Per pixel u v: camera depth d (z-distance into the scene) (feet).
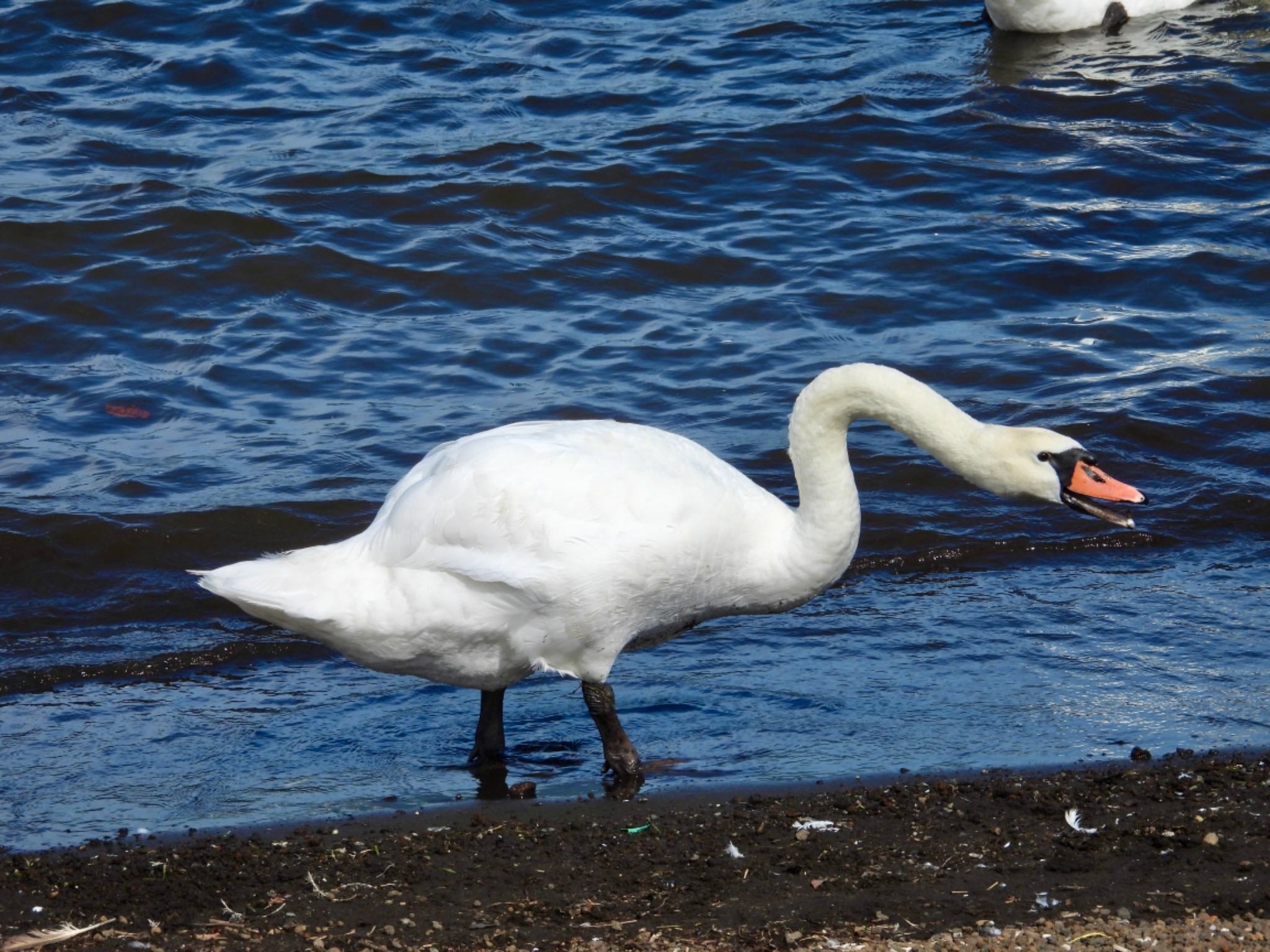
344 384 51.65
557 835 28.02
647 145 69.05
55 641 38.37
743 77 77.05
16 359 53.52
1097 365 52.54
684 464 30.99
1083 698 33.76
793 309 56.75
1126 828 27.35
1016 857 26.50
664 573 30.19
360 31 81.76
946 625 37.88
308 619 29.58
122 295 57.16
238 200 63.26
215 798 30.22
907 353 53.57
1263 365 52.16
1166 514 44.04
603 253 60.70
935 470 46.24
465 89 75.46
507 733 33.47
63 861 27.30
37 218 60.95
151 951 23.99
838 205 65.00
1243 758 30.60
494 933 24.29
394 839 27.99
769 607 32.24
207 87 75.41
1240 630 37.19
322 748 32.71
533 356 53.62
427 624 29.81
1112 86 75.56
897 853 26.81
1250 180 66.64
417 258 60.18
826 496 31.19
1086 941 22.90
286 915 25.12
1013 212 64.08
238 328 55.52
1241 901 24.53
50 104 72.95
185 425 48.93
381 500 44.32
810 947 23.29
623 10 85.61
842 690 34.60
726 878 26.12
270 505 43.88
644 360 53.26
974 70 78.13
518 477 29.81
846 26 84.28
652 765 31.40
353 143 69.21
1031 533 43.27
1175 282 58.34
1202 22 84.69
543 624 30.01
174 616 39.78
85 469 45.80
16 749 32.48
